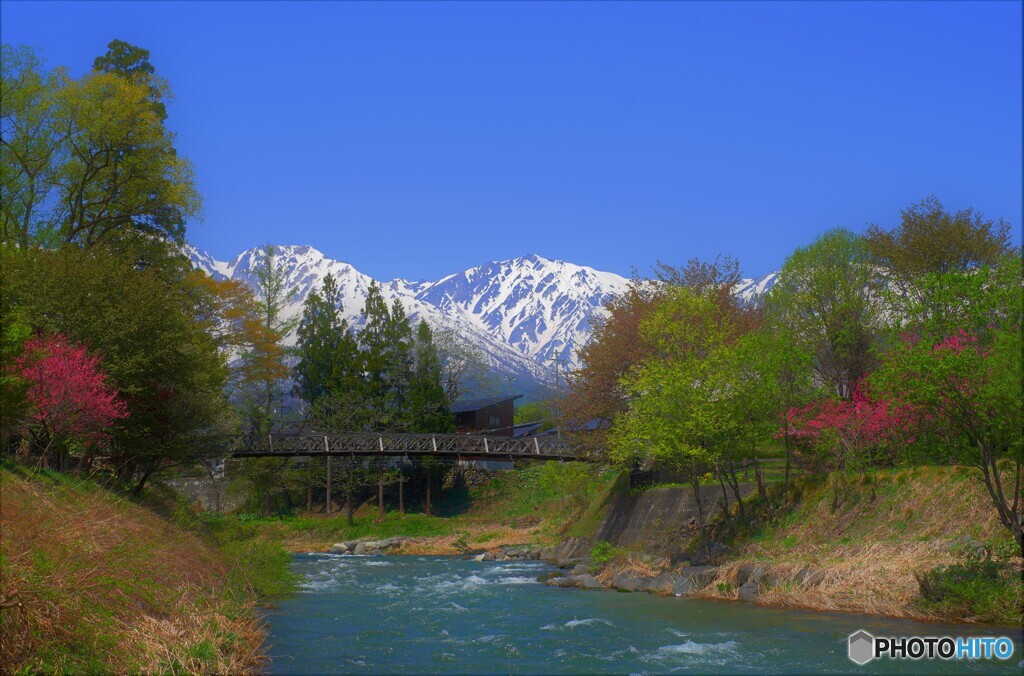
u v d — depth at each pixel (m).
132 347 29.52
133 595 14.48
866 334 35.88
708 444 30.73
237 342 59.91
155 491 34.19
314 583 31.91
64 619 11.62
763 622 19.44
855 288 36.81
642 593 26.78
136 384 29.58
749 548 28.03
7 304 25.98
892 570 21.02
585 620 20.77
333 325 78.38
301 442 58.09
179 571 18.45
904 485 25.86
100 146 41.31
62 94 39.53
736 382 29.98
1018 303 18.53
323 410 72.25
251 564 25.42
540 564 42.56
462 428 81.69
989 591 17.98
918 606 18.83
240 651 15.00
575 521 51.81
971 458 19.31
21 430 24.70
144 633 12.95
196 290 51.75
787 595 21.94
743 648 16.59
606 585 29.19
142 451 30.44
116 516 18.73
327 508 71.06
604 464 44.03
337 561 46.25
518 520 63.97
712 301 38.16
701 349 34.75
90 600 12.59
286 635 18.86
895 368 19.59
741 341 31.14
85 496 20.02
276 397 70.88
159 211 44.94
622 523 41.44
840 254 37.25
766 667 14.98
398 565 42.78
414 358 79.38
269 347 67.25
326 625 20.50
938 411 19.30
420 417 74.12
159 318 30.86
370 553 54.91
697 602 23.73
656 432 30.16
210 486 69.69
